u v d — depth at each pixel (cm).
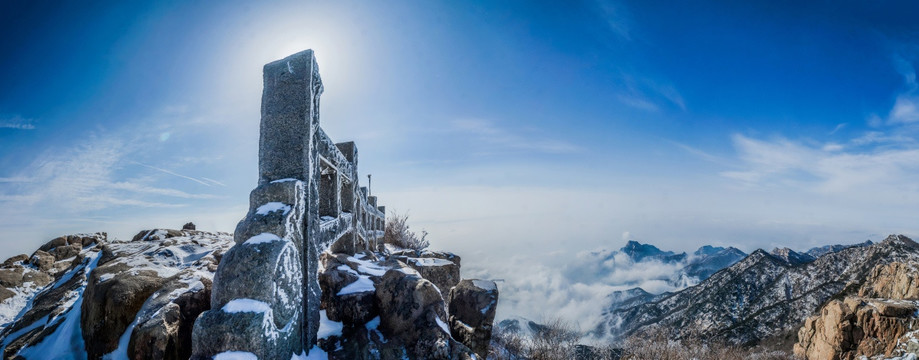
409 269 802
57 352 670
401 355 643
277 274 552
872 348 2700
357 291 764
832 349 2945
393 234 2134
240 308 517
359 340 679
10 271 1220
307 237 670
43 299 931
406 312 693
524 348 1058
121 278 662
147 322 562
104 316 618
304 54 711
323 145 837
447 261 1244
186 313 616
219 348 499
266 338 515
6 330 850
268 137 703
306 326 645
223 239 1186
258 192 642
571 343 984
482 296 780
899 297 3117
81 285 923
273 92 712
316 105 752
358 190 1246
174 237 1233
